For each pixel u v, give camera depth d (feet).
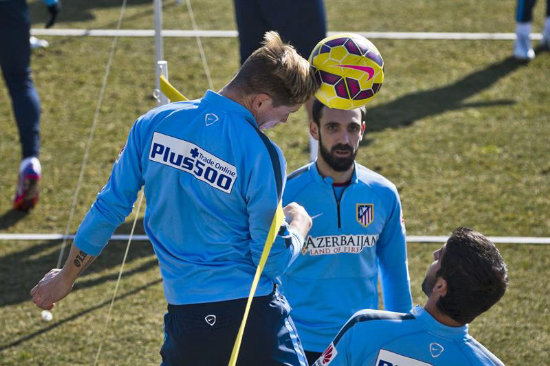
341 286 39.73
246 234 31.83
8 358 53.52
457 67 109.40
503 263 28.09
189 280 31.65
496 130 91.50
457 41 118.42
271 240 30.01
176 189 31.27
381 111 96.43
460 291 27.61
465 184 79.71
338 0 137.80
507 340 56.13
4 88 102.37
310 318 39.68
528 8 108.47
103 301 60.75
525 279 63.98
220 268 31.40
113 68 107.24
